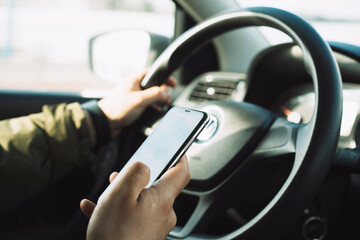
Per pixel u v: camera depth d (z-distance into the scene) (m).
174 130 0.59
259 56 0.98
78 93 1.49
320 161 0.61
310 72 0.68
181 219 0.85
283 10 0.72
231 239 0.64
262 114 0.76
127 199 0.42
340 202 0.86
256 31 1.34
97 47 1.44
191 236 0.72
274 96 1.05
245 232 0.63
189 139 0.57
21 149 0.89
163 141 0.59
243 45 1.35
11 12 7.09
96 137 0.98
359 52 0.83
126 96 0.98
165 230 0.46
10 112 1.42
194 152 0.76
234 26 0.81
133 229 0.42
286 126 0.72
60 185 1.29
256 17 0.75
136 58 1.33
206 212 0.74
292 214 0.61
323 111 0.62
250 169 0.74
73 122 0.93
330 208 0.86
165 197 0.45
